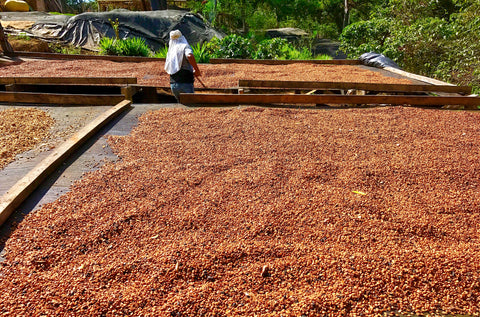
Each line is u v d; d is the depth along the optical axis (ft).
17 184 8.81
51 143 12.48
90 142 12.11
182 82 18.22
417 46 34.71
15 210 8.27
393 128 13.66
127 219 8.00
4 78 18.99
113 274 6.45
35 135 13.08
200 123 13.93
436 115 15.14
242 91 18.97
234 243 7.27
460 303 5.97
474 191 9.49
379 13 45.39
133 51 35.19
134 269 6.59
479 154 11.58
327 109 15.89
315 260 6.77
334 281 6.30
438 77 32.71
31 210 8.32
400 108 15.85
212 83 20.92
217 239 7.43
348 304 5.84
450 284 6.29
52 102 16.63
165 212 8.32
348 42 42.50
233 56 36.78
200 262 6.72
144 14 49.75
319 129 13.51
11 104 16.51
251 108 15.42
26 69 23.71
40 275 6.42
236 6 75.51
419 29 33.53
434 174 10.25
